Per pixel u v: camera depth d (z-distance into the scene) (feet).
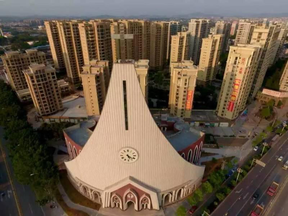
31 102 438.40
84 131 241.55
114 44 495.00
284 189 233.14
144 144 177.78
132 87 157.07
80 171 205.67
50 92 357.41
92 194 209.77
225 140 320.91
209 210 202.90
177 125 254.88
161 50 643.04
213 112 376.89
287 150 298.76
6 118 325.62
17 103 390.21
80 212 200.44
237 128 353.10
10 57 428.15
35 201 207.72
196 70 306.14
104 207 204.23
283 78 444.96
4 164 269.23
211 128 351.46
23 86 461.37
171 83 337.52
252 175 252.01
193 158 228.43
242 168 261.65
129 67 151.94
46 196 203.21
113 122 169.37
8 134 284.20
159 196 201.98
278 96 432.25
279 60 625.82
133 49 576.61
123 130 172.14
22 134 267.80
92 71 340.18
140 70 309.83
